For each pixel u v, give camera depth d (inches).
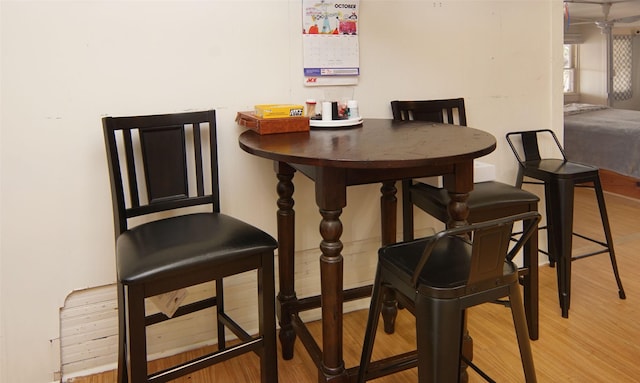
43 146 62.8
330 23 76.9
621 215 136.4
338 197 51.4
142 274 46.7
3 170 61.3
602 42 226.1
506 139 95.3
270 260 54.6
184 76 69.0
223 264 51.8
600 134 161.5
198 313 75.7
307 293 82.4
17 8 59.2
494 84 92.7
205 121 65.2
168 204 63.3
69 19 61.8
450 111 86.4
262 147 53.5
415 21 83.7
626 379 63.9
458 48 88.2
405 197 78.7
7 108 60.4
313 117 72.0
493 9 90.2
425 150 47.6
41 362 66.7
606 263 103.5
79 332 68.5
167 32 67.2
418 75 85.4
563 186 81.1
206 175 72.4
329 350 55.1
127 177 66.7
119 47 64.9
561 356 69.6
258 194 76.1
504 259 43.8
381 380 65.5
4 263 62.9
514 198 71.3
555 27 96.3
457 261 48.0
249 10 71.6
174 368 50.7
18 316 64.6
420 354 44.5
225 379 67.4
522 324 46.5
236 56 71.7
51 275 65.6
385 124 71.2
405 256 49.8
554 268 102.3
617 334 75.4
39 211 63.8
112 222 67.9
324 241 53.6
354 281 85.9
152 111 67.9
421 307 43.9
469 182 54.2
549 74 97.7
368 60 81.0
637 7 198.1
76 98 63.6
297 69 75.9
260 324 55.9
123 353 56.8
